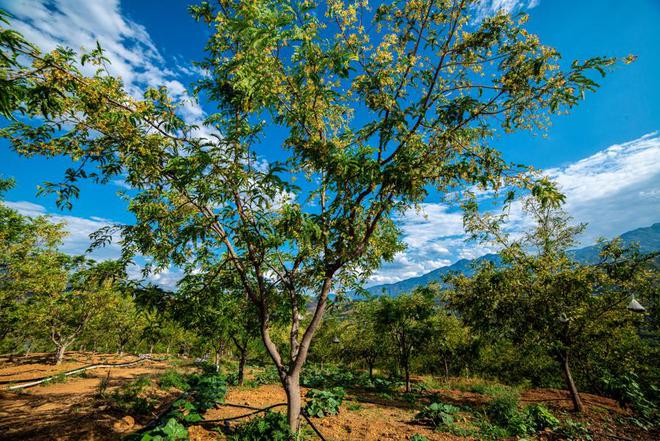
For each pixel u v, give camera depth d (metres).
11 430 6.39
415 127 5.36
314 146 4.89
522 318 9.80
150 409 8.38
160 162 4.83
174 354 32.19
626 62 3.93
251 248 5.51
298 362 5.78
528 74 4.60
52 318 19.00
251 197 4.62
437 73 5.36
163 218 4.96
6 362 20.42
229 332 11.09
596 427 8.17
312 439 6.41
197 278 6.22
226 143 4.61
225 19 4.61
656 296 9.26
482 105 5.07
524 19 4.65
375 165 4.25
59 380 12.80
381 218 6.38
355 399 11.85
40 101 3.29
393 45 5.51
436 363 25.16
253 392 12.05
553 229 10.70
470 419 8.97
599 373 11.18
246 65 3.95
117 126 4.22
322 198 6.61
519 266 10.14
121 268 5.18
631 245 9.67
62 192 4.27
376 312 15.38
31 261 16.98
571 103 4.35
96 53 3.68
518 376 17.69
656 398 10.52
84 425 6.62
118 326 26.55
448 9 5.23
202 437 6.30
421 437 6.73
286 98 5.10
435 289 13.31
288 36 3.26
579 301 9.50
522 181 4.49
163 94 4.71
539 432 7.64
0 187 14.66
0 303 16.16
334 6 4.84
